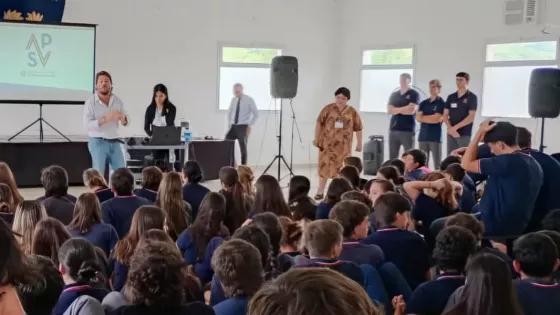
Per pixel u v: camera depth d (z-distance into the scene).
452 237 2.34
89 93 9.29
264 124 11.32
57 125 9.80
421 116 8.44
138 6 10.16
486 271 1.85
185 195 4.54
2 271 0.96
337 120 7.71
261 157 11.37
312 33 11.48
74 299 2.13
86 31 9.20
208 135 10.88
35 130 9.64
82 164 8.66
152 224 2.89
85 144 8.65
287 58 7.96
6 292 0.98
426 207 3.73
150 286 1.75
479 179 4.85
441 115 8.32
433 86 8.36
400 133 8.80
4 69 8.82
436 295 2.29
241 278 2.02
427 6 9.96
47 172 4.00
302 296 0.73
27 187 8.39
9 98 8.88
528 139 4.36
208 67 10.77
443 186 3.76
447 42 9.70
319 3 11.48
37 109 9.59
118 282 2.84
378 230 2.97
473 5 9.28
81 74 9.23
